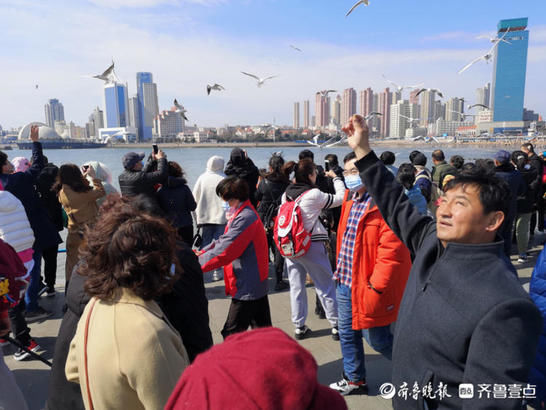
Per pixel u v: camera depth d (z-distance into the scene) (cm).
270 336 77
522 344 111
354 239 265
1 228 332
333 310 363
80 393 160
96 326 123
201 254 290
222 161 554
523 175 548
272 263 630
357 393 281
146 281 124
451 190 132
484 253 125
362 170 185
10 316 330
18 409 206
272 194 507
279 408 65
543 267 200
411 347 133
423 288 137
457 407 121
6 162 431
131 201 181
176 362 119
